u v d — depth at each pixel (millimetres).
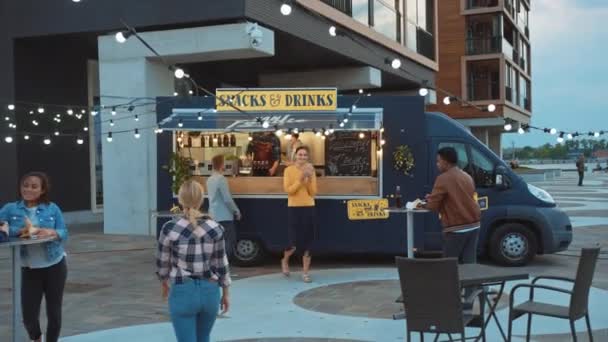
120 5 13930
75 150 17391
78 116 15094
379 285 8969
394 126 10320
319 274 9883
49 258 5586
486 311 7277
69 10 14445
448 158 7008
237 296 8367
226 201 9633
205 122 10242
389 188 10312
